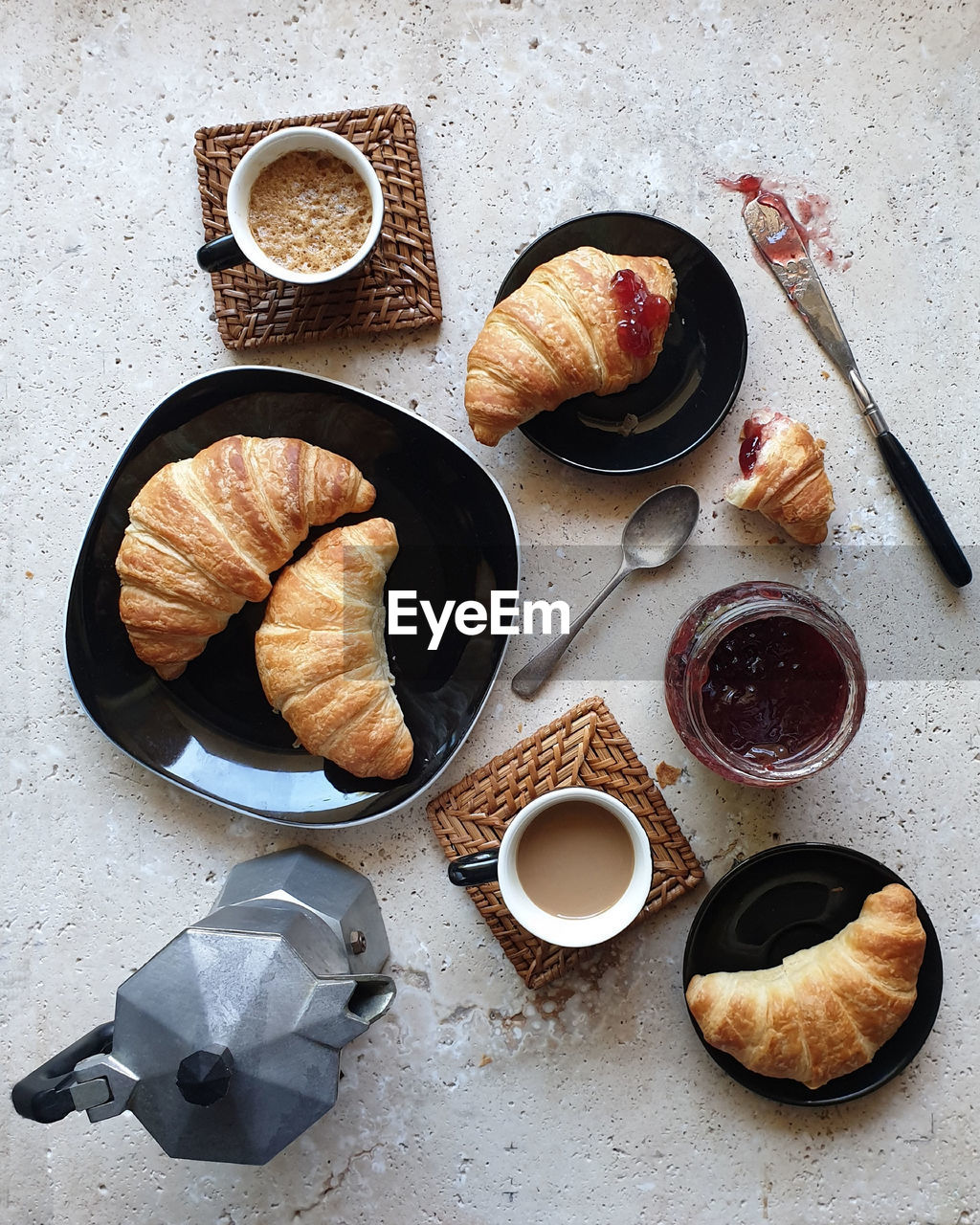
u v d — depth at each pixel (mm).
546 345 676
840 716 666
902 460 719
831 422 739
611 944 732
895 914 677
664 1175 729
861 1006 674
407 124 722
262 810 717
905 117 740
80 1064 625
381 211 683
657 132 740
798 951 703
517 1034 736
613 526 738
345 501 697
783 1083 703
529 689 729
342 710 688
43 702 746
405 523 725
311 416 712
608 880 690
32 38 743
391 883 739
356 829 738
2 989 744
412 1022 738
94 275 745
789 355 739
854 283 740
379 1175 734
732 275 740
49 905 745
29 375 746
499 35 740
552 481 741
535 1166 732
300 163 697
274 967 624
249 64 742
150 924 742
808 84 740
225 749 726
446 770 736
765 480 698
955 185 740
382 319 727
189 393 698
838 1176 728
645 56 740
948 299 741
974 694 735
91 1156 739
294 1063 620
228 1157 628
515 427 701
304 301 725
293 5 740
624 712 735
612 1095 733
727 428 737
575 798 683
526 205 740
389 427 709
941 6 737
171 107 742
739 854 733
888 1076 700
